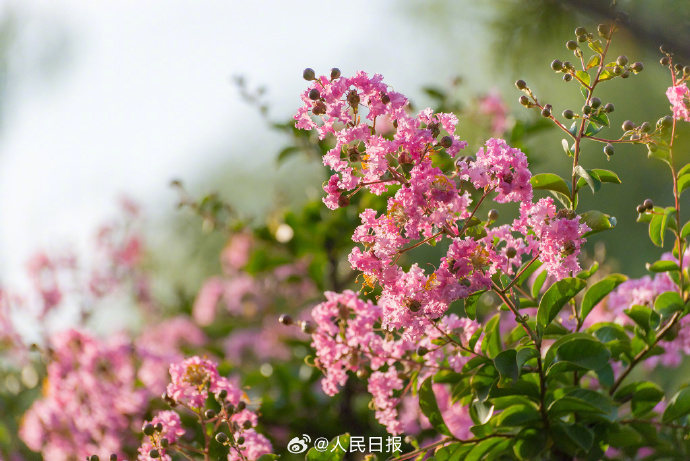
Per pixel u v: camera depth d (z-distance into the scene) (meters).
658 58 1.43
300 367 1.84
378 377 1.45
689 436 1.46
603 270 1.62
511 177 1.34
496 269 1.37
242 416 1.44
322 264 1.88
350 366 1.45
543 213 1.35
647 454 1.53
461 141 1.34
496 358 1.36
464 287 1.34
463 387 1.44
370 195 1.76
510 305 1.36
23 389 1.83
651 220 1.43
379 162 1.33
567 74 1.39
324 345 1.45
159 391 1.66
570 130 1.40
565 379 1.46
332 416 1.77
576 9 1.38
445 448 1.42
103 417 1.63
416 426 1.64
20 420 1.81
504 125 1.86
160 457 1.41
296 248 1.87
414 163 1.33
